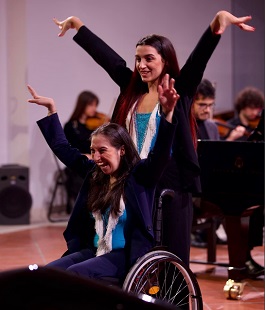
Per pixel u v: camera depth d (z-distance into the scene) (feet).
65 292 3.91
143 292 9.84
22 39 26.45
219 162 15.39
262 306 14.62
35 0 26.45
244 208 15.26
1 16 26.61
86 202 10.71
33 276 3.96
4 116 26.91
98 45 12.01
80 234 10.86
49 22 26.73
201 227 17.29
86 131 24.75
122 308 3.90
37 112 26.78
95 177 10.69
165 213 11.04
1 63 26.73
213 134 18.33
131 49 27.96
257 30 29.76
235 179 15.28
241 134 20.22
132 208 10.29
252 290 16.03
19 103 26.68
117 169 10.54
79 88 27.55
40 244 21.81
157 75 10.96
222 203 15.51
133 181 10.40
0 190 25.30
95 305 3.88
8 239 22.65
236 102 22.63
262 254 20.33
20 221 25.49
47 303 3.82
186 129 10.86
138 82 11.32
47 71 26.84
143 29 28.09
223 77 30.07
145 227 10.19
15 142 26.81
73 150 11.21
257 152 14.98
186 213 11.19
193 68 10.87
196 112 17.87
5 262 19.15
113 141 10.45
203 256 19.79
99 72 27.89
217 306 14.62
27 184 25.52
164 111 9.89
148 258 9.74
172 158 10.98
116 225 10.37
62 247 21.33
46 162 26.91
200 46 10.79
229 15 10.54
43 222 26.21
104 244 10.38
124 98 11.34
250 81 30.12
